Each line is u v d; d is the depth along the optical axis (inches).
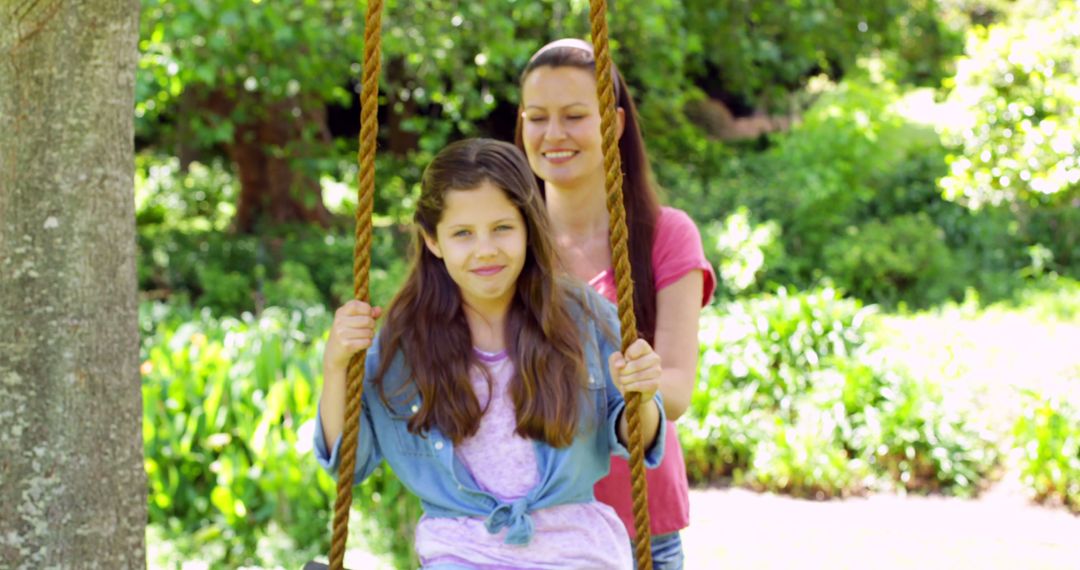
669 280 119.1
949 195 325.7
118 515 128.2
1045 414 282.5
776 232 469.7
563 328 104.0
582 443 103.6
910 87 668.7
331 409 103.1
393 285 445.4
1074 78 318.0
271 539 223.9
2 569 123.7
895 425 295.3
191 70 361.1
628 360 98.5
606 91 98.9
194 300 496.7
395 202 565.0
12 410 122.8
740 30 553.0
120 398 127.9
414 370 103.3
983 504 280.2
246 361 250.7
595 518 104.7
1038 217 536.7
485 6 393.4
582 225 123.5
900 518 269.9
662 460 116.6
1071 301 457.1
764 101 660.7
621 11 430.9
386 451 106.2
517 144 129.8
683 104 606.9
